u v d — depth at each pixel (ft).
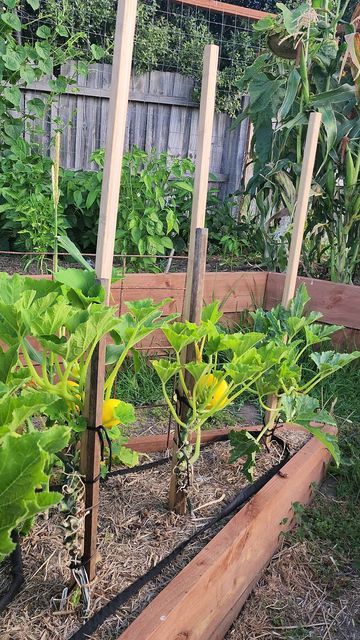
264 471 6.55
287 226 12.44
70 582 4.32
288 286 7.29
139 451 6.70
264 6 27.25
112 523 5.30
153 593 4.45
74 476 4.08
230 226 14.07
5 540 2.54
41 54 12.20
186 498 5.47
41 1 16.62
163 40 20.13
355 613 5.72
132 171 12.78
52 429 2.87
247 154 16.39
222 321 11.27
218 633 5.15
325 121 11.48
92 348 3.88
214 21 23.30
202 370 4.93
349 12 21.06
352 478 7.64
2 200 12.90
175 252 14.51
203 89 5.10
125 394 8.82
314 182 11.99
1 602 4.15
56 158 4.99
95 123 17.97
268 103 12.25
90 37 18.95
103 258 4.11
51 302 3.71
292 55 11.94
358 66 10.98
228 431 7.07
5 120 12.25
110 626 4.10
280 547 6.35
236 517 5.38
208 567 4.61
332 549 6.46
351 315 10.80
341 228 12.21
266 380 6.08
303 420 6.16
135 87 19.06
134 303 5.10
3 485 2.59
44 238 10.83
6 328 3.81
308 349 10.51
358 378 10.16
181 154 19.57
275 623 5.50
